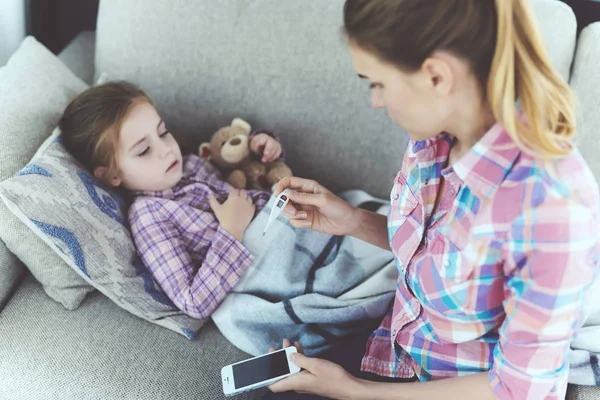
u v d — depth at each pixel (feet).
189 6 4.38
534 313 2.21
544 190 2.11
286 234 4.03
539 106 2.06
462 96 2.26
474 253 2.38
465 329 2.71
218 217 4.17
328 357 3.40
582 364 2.92
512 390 2.43
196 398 3.30
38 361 3.34
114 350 3.44
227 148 4.35
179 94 4.62
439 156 2.72
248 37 4.35
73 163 4.03
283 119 4.53
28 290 3.77
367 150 4.45
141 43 4.54
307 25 4.23
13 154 3.92
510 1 2.02
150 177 4.26
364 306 3.64
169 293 3.85
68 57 5.20
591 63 3.69
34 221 3.45
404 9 2.09
